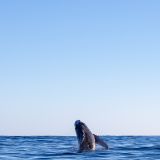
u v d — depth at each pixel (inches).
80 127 1030.4
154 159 854.5
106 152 1003.3
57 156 918.4
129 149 1137.4
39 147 1332.4
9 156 948.6
